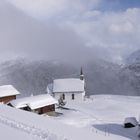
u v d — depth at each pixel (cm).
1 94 7881
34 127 2317
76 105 8225
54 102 6894
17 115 3058
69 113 6900
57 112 7025
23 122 2542
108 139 2569
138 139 4541
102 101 8881
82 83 9862
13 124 2364
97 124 5803
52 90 9812
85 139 2294
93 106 8056
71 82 9938
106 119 6372
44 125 2577
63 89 9606
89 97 10481
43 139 1947
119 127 5519
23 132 2094
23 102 6588
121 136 4622
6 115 2922
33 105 6525
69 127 2795
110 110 7394
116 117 6575
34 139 1922
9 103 6688
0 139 1858
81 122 5953
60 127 2666
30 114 3366
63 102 8269
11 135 1977
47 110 6794
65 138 2069
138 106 8056
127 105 8169
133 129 5288
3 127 2223
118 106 7912
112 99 9669
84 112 7100
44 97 6969
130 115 6825
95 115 6781
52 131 2294
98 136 2611
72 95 9594
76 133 2486
